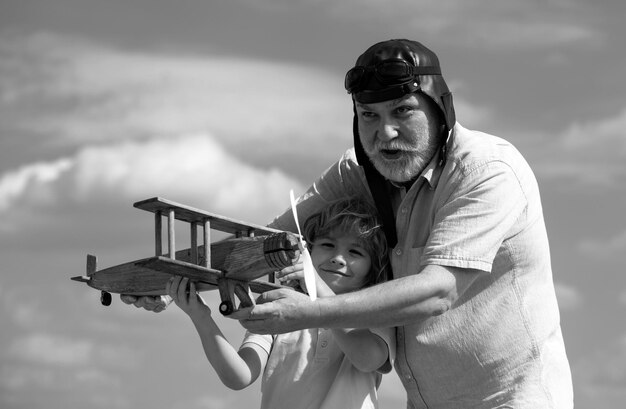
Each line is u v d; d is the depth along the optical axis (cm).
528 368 434
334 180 487
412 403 466
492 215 410
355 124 445
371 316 390
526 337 432
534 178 436
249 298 374
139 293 412
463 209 412
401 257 451
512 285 430
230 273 367
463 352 434
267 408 473
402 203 443
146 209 349
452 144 427
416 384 453
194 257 362
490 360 433
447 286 402
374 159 429
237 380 436
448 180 424
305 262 369
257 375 462
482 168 416
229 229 377
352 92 421
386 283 396
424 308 397
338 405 462
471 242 406
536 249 432
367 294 390
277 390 471
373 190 452
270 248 357
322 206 490
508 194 415
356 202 472
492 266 428
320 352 471
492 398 438
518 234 425
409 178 428
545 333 437
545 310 438
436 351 437
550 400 434
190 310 404
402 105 415
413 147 420
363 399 467
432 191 434
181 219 364
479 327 430
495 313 430
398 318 394
